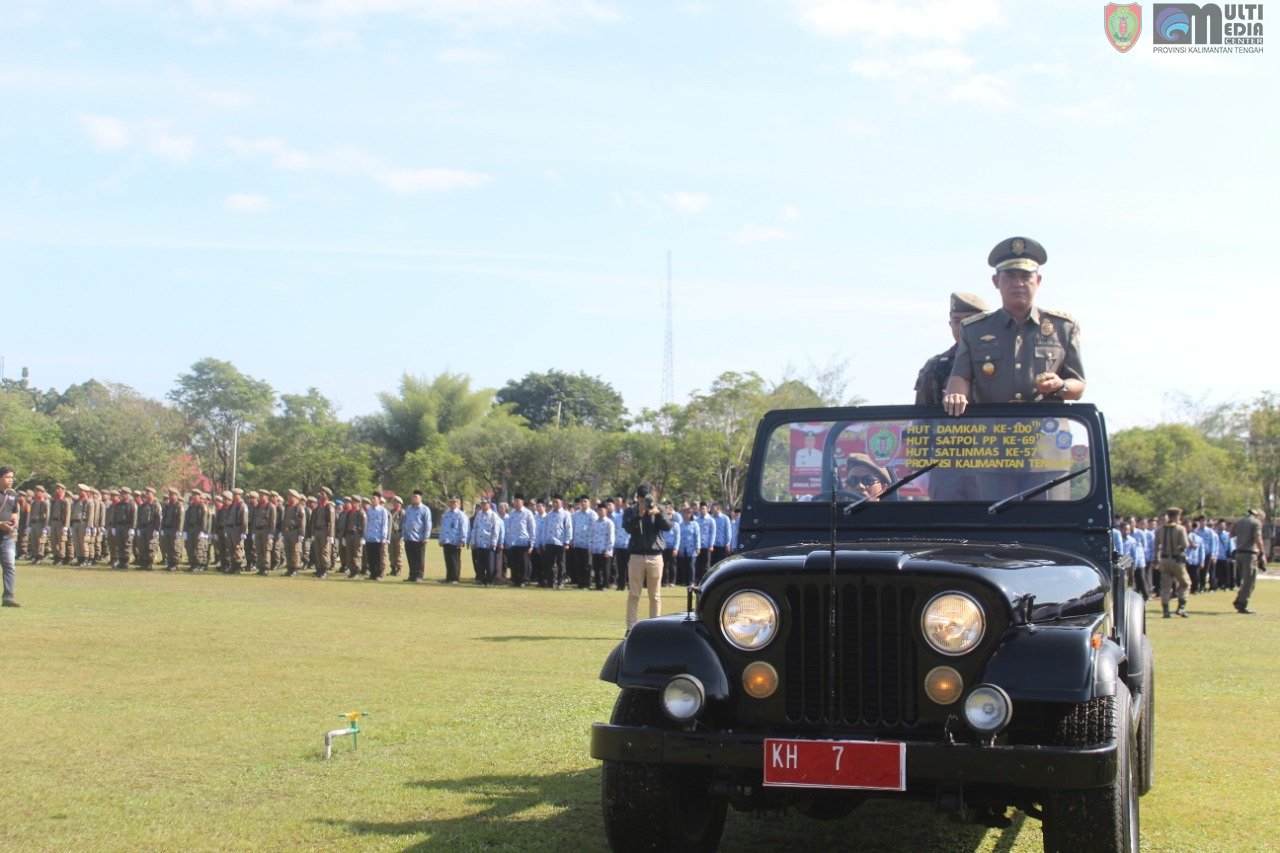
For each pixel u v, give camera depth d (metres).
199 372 92.56
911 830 5.75
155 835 5.39
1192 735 8.23
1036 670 4.14
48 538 30.59
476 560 26.08
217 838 5.35
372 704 8.82
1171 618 20.39
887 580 4.37
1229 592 31.06
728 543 28.20
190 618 15.12
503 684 9.88
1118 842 4.09
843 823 5.89
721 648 4.51
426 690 9.52
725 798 4.83
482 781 6.46
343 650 12.11
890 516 5.73
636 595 14.68
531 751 7.20
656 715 4.65
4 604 16.48
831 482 5.86
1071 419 5.62
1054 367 6.21
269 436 75.00
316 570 26.47
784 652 4.43
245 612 16.23
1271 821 5.89
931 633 4.29
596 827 5.56
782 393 52.44
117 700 8.87
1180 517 20.78
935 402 6.75
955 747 4.06
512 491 68.00
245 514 27.56
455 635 13.91
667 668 4.48
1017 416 5.68
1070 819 4.10
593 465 65.69
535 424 91.38
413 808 5.90
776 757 4.21
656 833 4.64
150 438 63.06
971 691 4.09
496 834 5.43
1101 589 4.94
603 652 12.27
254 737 7.55
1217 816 5.99
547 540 25.50
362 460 70.94
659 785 4.60
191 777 6.50
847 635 4.41
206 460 92.44
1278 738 8.12
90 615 15.30
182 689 9.42
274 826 5.55
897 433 5.82
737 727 4.48
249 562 27.86
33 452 57.38
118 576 24.42
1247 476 58.47
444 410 74.25
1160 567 20.83
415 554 26.28
